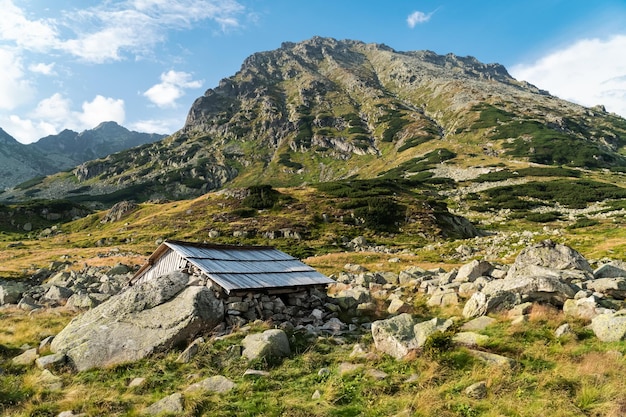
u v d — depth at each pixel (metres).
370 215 96.88
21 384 13.10
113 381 13.22
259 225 92.56
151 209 127.56
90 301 25.69
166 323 16.14
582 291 16.50
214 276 19.53
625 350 11.24
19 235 126.31
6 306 28.94
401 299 23.59
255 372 12.68
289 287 21.62
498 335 13.55
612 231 62.75
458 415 9.18
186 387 12.16
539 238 58.91
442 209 107.00
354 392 10.81
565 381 10.12
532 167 171.25
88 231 124.81
